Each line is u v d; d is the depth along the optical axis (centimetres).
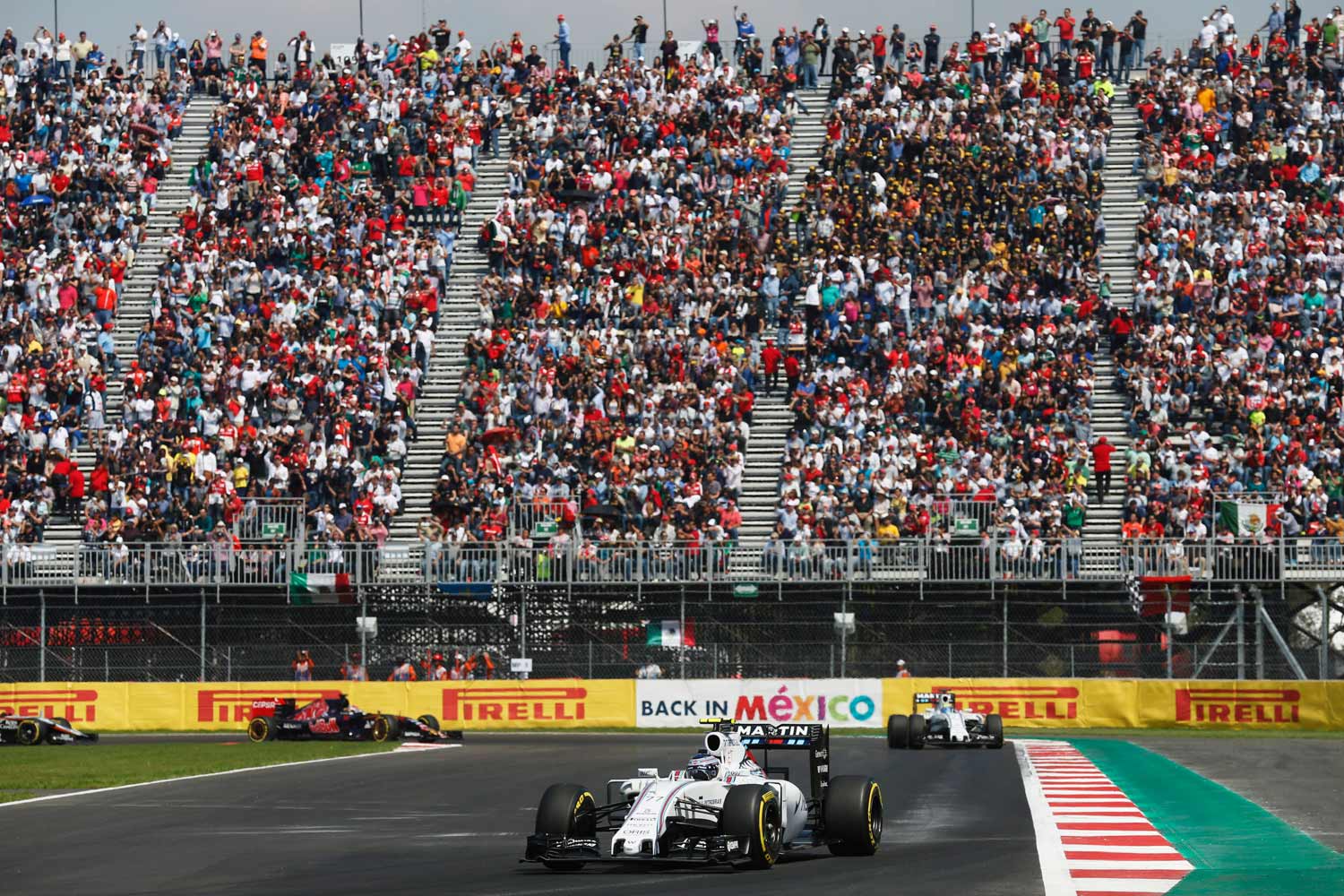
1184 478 9875
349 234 11838
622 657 9838
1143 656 9594
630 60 13200
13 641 9962
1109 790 5428
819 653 9794
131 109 12888
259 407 10875
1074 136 12119
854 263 11131
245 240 11769
